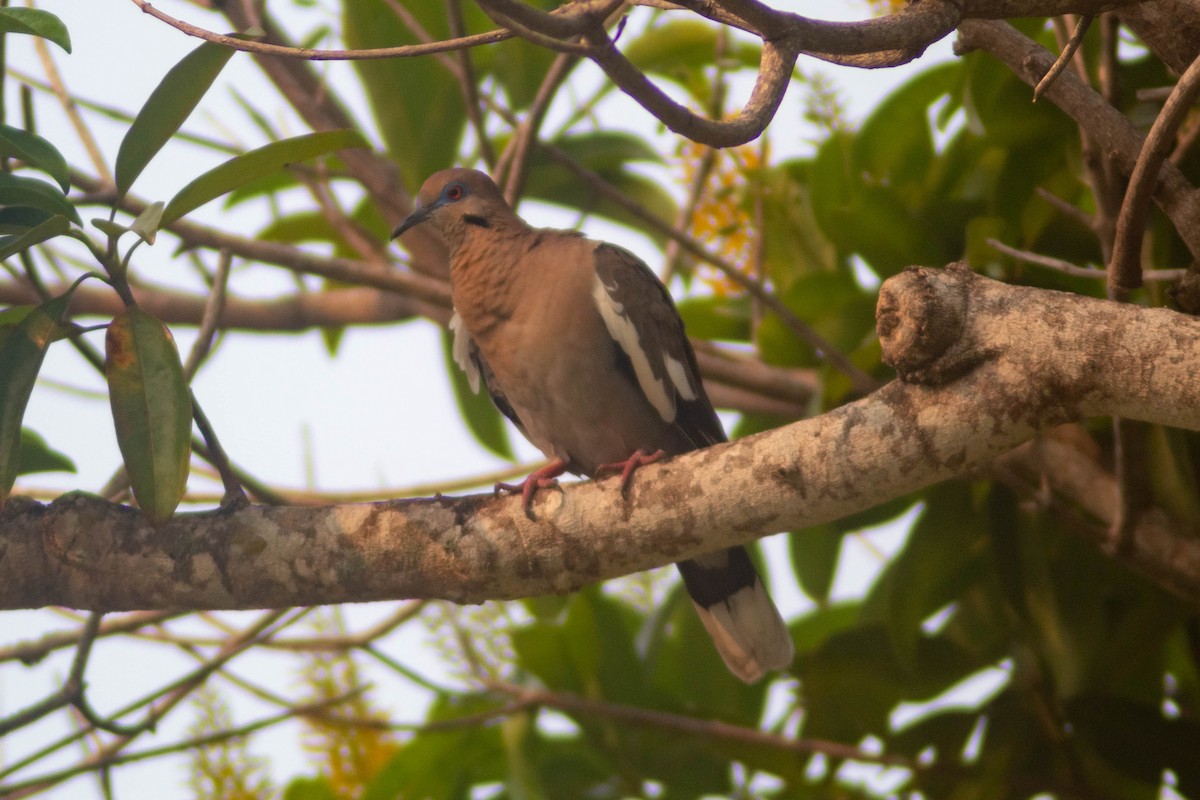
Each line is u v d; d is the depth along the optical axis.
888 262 9.02
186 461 5.78
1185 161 7.50
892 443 5.28
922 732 9.45
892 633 9.12
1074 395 4.98
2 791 7.36
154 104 6.02
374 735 9.16
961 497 9.09
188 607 6.38
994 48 6.29
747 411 10.56
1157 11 5.95
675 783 9.56
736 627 8.53
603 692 9.48
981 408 5.11
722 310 10.55
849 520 9.52
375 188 10.77
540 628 9.33
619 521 5.86
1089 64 8.32
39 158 6.05
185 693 8.15
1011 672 9.48
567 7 4.89
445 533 6.11
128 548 6.29
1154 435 8.30
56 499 6.45
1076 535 9.12
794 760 9.37
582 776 9.84
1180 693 10.12
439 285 9.79
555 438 8.97
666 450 8.91
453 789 9.70
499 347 8.72
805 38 4.89
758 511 5.62
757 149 9.64
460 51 9.02
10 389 5.82
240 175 5.95
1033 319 5.05
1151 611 8.87
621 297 8.38
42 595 6.38
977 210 8.95
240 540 6.24
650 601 10.64
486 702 9.61
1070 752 9.12
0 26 5.73
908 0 5.34
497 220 8.97
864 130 9.48
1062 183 8.59
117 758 7.45
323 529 6.21
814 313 9.63
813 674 9.48
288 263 9.53
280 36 10.55
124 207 8.63
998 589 9.56
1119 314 4.93
